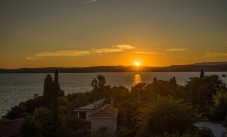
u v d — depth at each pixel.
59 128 55.62
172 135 27.81
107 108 64.12
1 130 53.00
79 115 67.44
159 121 32.62
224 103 46.03
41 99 79.94
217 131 38.41
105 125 55.72
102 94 93.00
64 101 80.88
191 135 27.66
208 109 51.69
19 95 191.88
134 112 63.53
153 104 33.91
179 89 83.94
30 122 53.19
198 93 69.19
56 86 64.25
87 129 57.78
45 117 60.25
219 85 69.81
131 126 56.94
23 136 52.28
